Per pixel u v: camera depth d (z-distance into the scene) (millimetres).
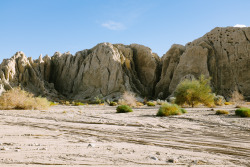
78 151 5453
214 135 8836
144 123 12625
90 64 76125
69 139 7367
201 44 65812
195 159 5004
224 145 6883
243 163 4789
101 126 11203
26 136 7820
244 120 13820
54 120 14227
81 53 84125
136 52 80375
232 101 43562
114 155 5109
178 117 16047
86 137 7883
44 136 7895
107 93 69438
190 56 64812
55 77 84000
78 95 73812
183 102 32312
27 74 69938
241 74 60125
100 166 4223
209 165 4547
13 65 68938
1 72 64562
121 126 11312
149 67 76688
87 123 12680
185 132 9562
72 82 79438
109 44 78938
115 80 69438
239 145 6910
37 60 83812
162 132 9469
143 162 4586
